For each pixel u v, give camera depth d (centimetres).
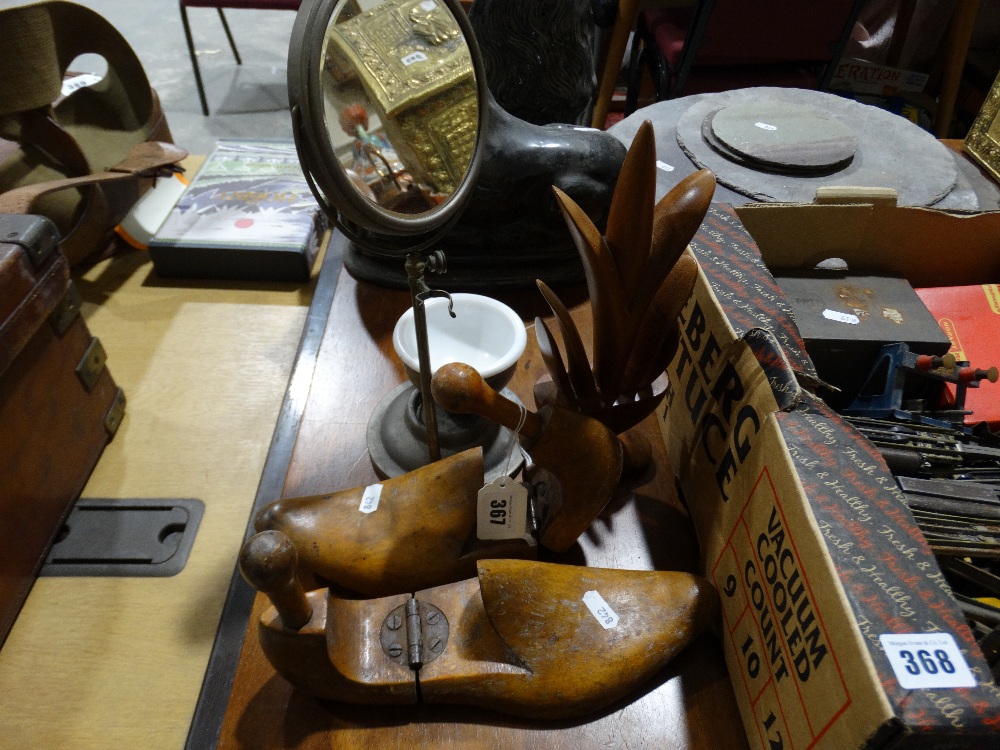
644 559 84
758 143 122
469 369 62
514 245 116
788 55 186
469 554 76
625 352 74
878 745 46
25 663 78
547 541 78
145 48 269
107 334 117
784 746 59
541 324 75
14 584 82
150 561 88
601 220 114
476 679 67
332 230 137
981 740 45
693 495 83
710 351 77
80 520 92
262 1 212
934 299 98
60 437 90
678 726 70
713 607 73
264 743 68
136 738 73
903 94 224
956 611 49
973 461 77
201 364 113
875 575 51
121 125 132
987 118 127
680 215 65
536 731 69
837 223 95
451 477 76
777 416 62
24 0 228
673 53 188
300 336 119
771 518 62
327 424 100
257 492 93
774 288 76
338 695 68
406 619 70
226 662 76
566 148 106
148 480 97
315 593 64
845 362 92
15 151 118
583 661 68
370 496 79
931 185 118
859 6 173
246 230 127
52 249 86
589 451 68
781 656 60
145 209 136
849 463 58
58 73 112
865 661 47
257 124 231
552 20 109
